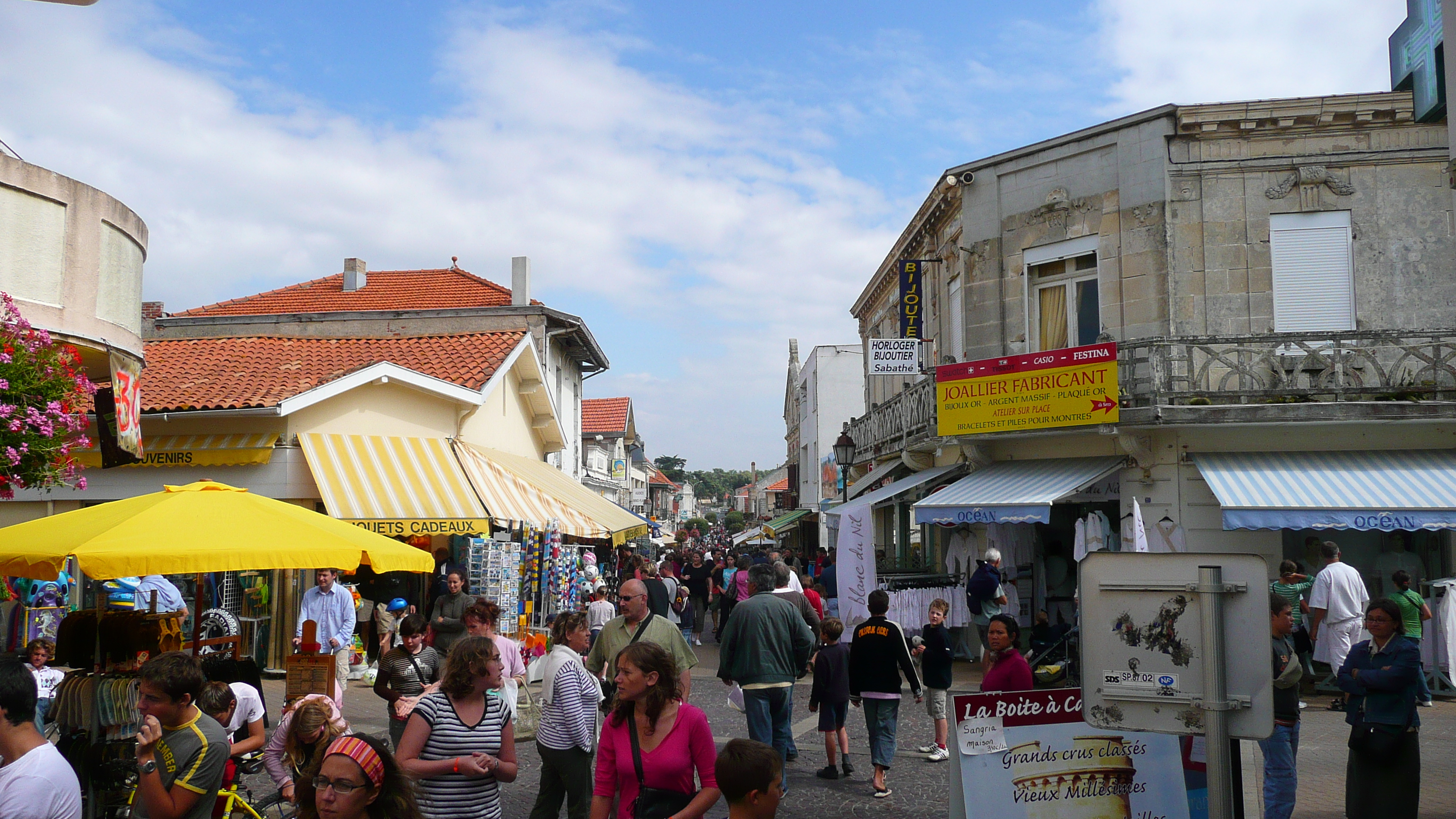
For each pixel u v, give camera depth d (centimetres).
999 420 1645
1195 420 1475
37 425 855
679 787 487
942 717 990
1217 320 1562
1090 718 467
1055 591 1744
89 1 495
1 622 1300
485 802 518
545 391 2219
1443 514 1288
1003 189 1780
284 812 716
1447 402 1409
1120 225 1623
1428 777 882
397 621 1499
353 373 1554
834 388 4203
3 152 991
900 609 1642
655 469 10150
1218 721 441
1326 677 1372
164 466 1495
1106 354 1517
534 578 1711
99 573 667
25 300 986
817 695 930
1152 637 459
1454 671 1252
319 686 795
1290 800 677
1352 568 1242
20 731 418
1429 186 1539
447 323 2402
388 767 355
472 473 1641
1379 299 1535
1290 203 1559
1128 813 602
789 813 805
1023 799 598
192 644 816
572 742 648
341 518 1407
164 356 1819
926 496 1775
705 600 2431
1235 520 1334
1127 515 1557
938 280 2070
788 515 4691
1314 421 1438
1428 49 873
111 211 1096
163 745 493
